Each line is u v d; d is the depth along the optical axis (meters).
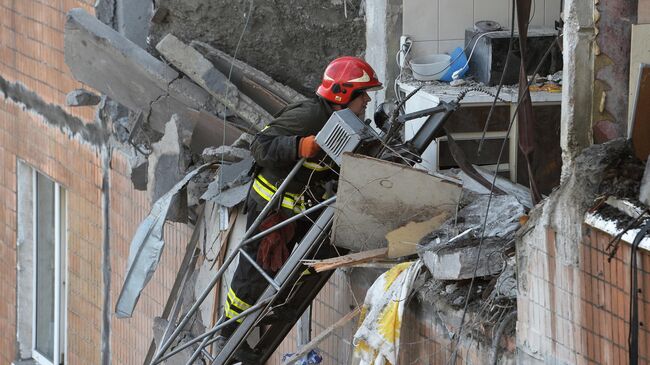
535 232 10.15
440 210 12.21
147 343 20.08
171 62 17.45
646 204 9.12
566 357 9.87
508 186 13.68
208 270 15.88
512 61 15.27
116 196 20.72
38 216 25.25
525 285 10.36
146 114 18.03
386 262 12.91
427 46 16.28
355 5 17.80
